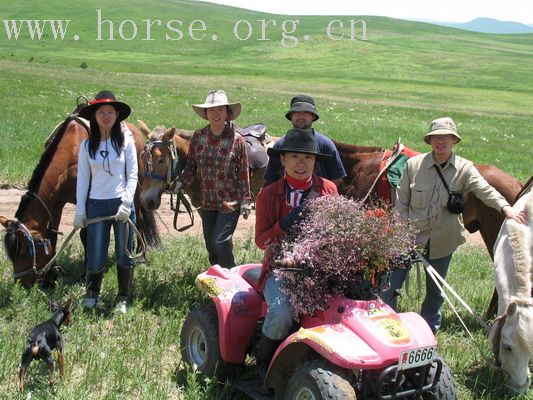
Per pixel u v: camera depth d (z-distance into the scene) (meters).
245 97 37.75
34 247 6.91
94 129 6.74
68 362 5.62
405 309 7.36
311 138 4.84
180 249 9.32
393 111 36.16
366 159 7.53
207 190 7.23
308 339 4.45
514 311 5.23
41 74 47.19
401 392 4.49
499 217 7.01
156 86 42.69
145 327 6.52
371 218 4.67
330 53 119.62
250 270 5.57
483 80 86.44
